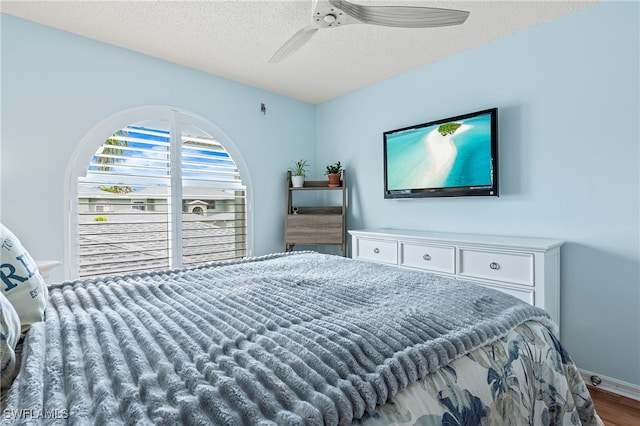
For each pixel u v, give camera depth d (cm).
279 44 248
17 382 58
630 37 187
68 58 232
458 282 135
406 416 65
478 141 245
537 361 98
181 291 120
